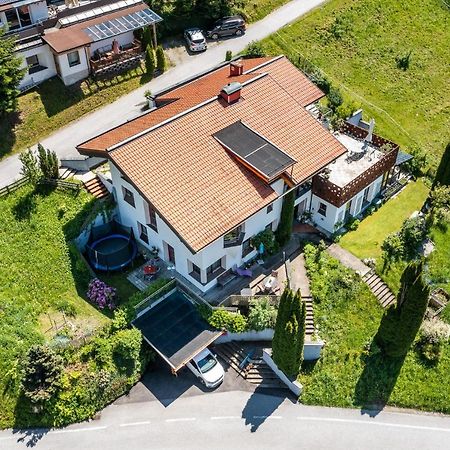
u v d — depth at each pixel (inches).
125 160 1445.6
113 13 2212.1
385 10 2667.3
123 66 2185.0
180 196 1434.5
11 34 2036.2
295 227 1781.5
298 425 1397.6
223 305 1512.1
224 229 1422.2
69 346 1407.5
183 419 1393.9
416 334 1483.8
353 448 1363.2
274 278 1573.6
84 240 1674.5
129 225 1702.8
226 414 1407.5
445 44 2655.0
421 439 1393.9
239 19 2402.8
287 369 1417.3
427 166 2092.8
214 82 1834.4
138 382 1464.1
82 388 1382.9
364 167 1801.2
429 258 1747.0
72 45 2005.4
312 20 2518.5
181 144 1508.4
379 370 1499.8
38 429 1360.7
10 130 1925.4
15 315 1467.8
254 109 1644.9
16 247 1609.3
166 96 1875.0
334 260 1675.7
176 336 1466.5
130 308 1487.5
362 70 2440.9
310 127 1678.2
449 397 1472.7
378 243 1754.4
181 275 1605.6
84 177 1764.3
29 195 1711.4
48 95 2042.3
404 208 1891.0
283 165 1507.1
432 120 2362.2
